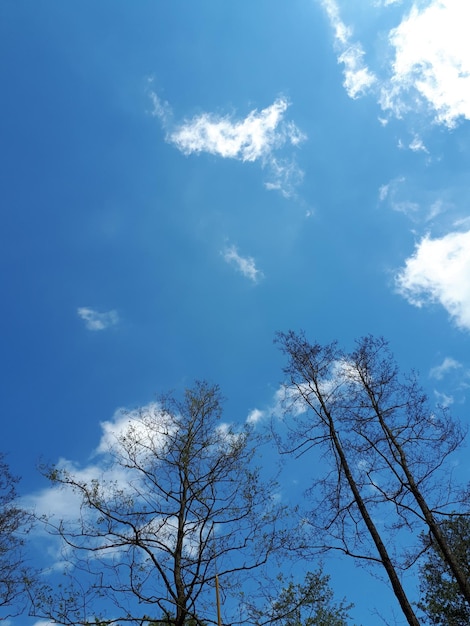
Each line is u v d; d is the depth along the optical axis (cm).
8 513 1853
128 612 1237
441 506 1330
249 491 1430
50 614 1191
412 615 1143
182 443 1530
